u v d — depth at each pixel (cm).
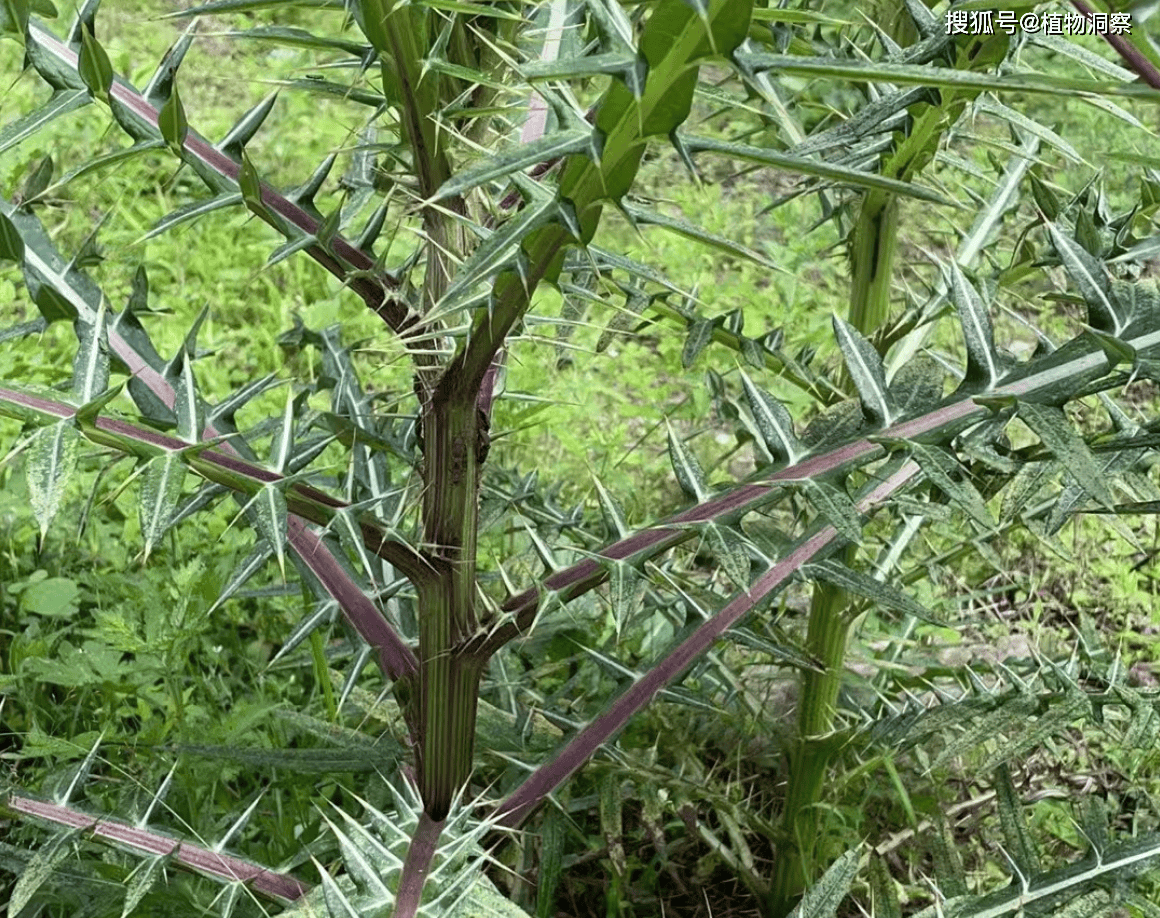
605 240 372
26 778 210
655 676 148
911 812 167
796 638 176
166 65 112
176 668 187
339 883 127
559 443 305
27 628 241
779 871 185
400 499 162
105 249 365
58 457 97
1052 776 220
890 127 133
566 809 153
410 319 118
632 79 77
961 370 157
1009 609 276
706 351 314
